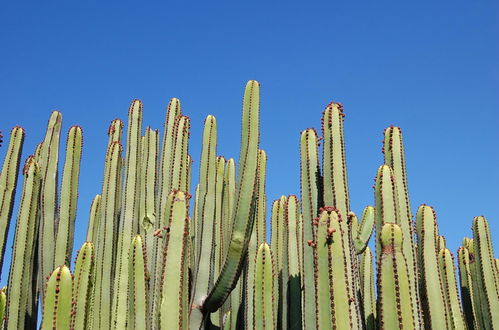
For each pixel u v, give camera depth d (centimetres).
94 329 577
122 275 528
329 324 407
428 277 507
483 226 654
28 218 619
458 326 549
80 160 670
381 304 409
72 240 645
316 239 429
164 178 619
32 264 621
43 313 439
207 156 602
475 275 680
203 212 577
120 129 734
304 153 525
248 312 557
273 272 525
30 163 646
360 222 519
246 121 554
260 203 632
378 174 505
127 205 630
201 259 555
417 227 533
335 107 517
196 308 537
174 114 649
